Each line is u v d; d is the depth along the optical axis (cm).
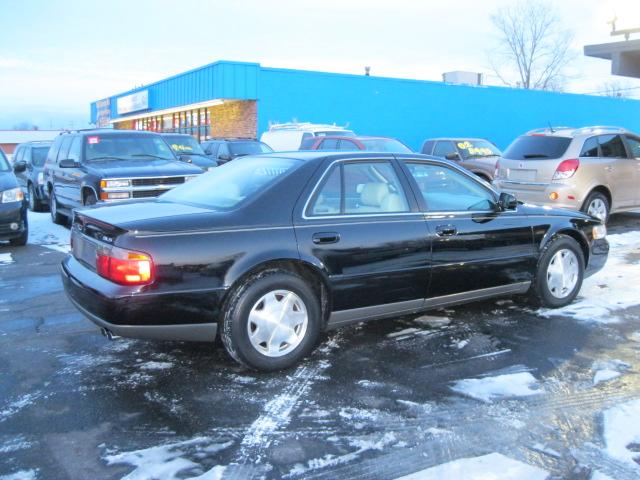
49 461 316
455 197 525
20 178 1619
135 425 355
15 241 958
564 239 580
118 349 482
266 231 424
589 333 516
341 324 468
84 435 344
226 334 417
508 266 542
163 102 2920
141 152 1076
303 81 2303
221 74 2180
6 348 484
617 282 692
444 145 1552
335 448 330
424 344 492
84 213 455
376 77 2430
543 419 361
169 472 306
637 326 535
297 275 436
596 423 356
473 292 526
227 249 409
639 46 1021
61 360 458
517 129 2864
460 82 2827
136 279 389
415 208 490
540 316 564
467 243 510
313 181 454
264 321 423
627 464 312
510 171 1052
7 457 320
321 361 455
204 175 545
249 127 2309
